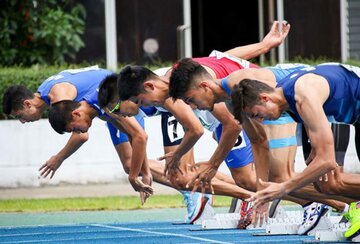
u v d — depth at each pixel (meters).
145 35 30.20
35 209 21.20
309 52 30.83
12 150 25.95
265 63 29.80
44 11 29.36
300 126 14.30
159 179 16.84
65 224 18.22
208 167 13.81
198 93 12.71
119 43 30.17
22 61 29.36
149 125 25.95
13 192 25.03
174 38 30.28
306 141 14.08
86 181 26.19
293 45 30.72
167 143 16.69
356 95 12.34
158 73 15.95
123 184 26.19
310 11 30.80
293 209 19.75
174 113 14.02
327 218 14.74
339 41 30.92
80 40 29.59
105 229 16.94
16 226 18.00
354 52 31.02
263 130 14.03
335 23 30.91
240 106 11.88
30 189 25.64
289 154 15.24
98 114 15.19
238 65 14.98
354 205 13.71
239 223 16.11
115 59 30.06
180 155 14.36
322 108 11.80
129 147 16.86
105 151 26.27
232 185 16.30
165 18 30.27
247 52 15.84
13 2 29.08
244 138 15.97
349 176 13.45
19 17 29.22
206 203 16.95
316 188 13.66
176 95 12.78
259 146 14.13
